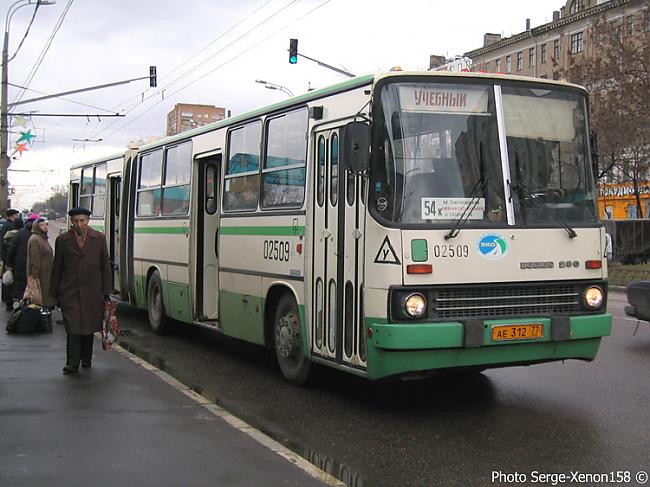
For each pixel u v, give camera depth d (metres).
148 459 5.05
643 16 27.98
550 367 8.70
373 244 6.16
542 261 6.48
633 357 9.32
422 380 8.02
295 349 7.67
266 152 8.30
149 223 12.10
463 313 6.16
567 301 6.61
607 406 6.82
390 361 6.04
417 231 6.06
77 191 17.42
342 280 6.67
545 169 6.68
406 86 6.34
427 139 6.32
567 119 6.90
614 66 28.02
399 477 4.96
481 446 5.64
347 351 6.59
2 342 10.12
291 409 6.82
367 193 6.25
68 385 7.36
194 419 6.11
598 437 5.84
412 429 6.12
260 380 8.15
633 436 5.86
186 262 10.45
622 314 14.30
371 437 5.90
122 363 8.58
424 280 6.03
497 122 6.54
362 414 6.63
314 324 7.18
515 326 6.20
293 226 7.54
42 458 5.05
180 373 8.56
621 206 46.34
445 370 6.40
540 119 6.75
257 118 8.55
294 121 7.68
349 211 6.56
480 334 6.06
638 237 28.48
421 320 6.00
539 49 68.12
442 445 5.68
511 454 5.44
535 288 6.45
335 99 6.91
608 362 8.98
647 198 44.03
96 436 5.59
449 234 6.12
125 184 13.38
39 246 10.99
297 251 7.45
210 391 7.59
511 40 71.31
